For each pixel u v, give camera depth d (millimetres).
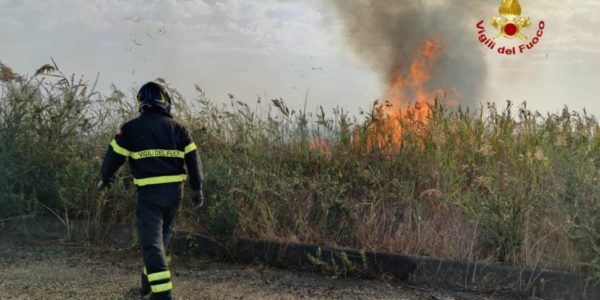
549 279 4602
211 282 4730
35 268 4906
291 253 5180
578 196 4926
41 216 5953
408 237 5246
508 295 4621
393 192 6000
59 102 6438
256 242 5273
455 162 6254
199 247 5414
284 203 5727
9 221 5957
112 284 4586
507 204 5094
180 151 4410
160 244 4141
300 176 6117
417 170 6270
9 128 6070
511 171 6156
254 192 5785
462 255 4965
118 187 5836
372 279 4914
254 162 6383
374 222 5504
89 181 5914
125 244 5688
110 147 4266
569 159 5406
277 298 4398
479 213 5160
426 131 6824
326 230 5434
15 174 5918
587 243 4625
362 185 6258
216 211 5438
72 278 4695
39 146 6051
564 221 4953
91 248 5555
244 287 4633
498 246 4961
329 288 4668
